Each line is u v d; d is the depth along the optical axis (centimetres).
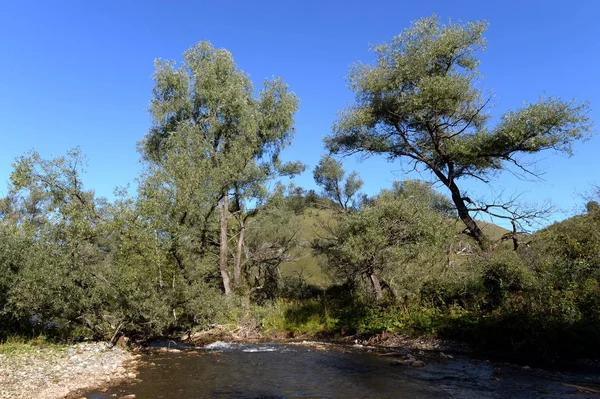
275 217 3550
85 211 1803
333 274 2973
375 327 2120
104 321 1802
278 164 3139
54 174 1923
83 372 1331
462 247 2325
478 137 2405
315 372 1416
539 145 2248
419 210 2131
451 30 2431
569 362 1512
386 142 2739
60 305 1661
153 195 1909
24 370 1276
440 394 1128
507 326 1680
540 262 1862
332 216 2934
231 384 1251
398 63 2536
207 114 2788
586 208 2023
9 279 1727
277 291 3747
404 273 2067
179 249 1867
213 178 2359
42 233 1748
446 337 1916
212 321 1983
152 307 1705
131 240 1791
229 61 2847
